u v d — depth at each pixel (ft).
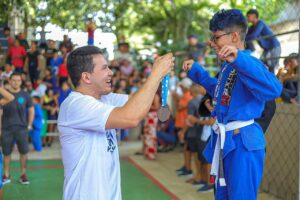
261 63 7.82
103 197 7.38
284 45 21.57
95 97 7.82
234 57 7.43
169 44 39.73
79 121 7.24
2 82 30.63
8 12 21.15
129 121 6.98
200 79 9.62
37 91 31.55
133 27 43.27
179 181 20.66
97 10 21.07
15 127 19.71
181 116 27.27
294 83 17.39
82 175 7.36
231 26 8.27
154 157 26.27
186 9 41.11
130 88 33.53
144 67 37.40
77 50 7.69
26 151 20.02
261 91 7.62
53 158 26.40
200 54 32.07
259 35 20.52
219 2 24.22
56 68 34.01
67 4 20.44
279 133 17.16
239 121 8.18
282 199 16.98
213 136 8.85
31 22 21.34
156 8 43.14
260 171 8.31
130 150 29.78
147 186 19.70
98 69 7.58
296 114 15.99
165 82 8.36
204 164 18.88
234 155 8.20
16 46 33.09
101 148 7.48
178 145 30.37
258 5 22.79
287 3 21.21
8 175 20.10
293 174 16.14
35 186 19.58
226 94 8.33
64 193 7.55
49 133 30.50
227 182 8.38
